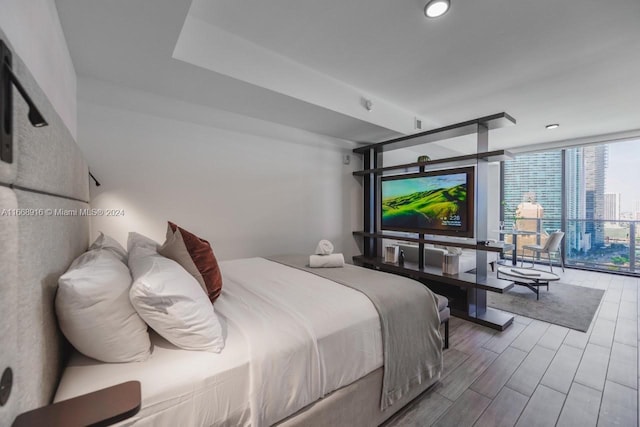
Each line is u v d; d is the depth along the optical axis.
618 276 4.73
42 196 0.75
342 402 1.27
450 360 2.13
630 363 2.09
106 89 2.23
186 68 1.97
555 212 5.52
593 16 1.80
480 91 2.97
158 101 2.47
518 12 1.77
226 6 1.76
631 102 3.24
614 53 2.24
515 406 1.64
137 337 0.94
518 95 3.07
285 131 3.38
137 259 1.23
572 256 5.37
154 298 0.94
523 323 2.82
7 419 0.49
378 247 4.16
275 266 2.41
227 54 2.05
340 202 4.08
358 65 2.46
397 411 1.59
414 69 2.53
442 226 3.05
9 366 0.50
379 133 3.66
